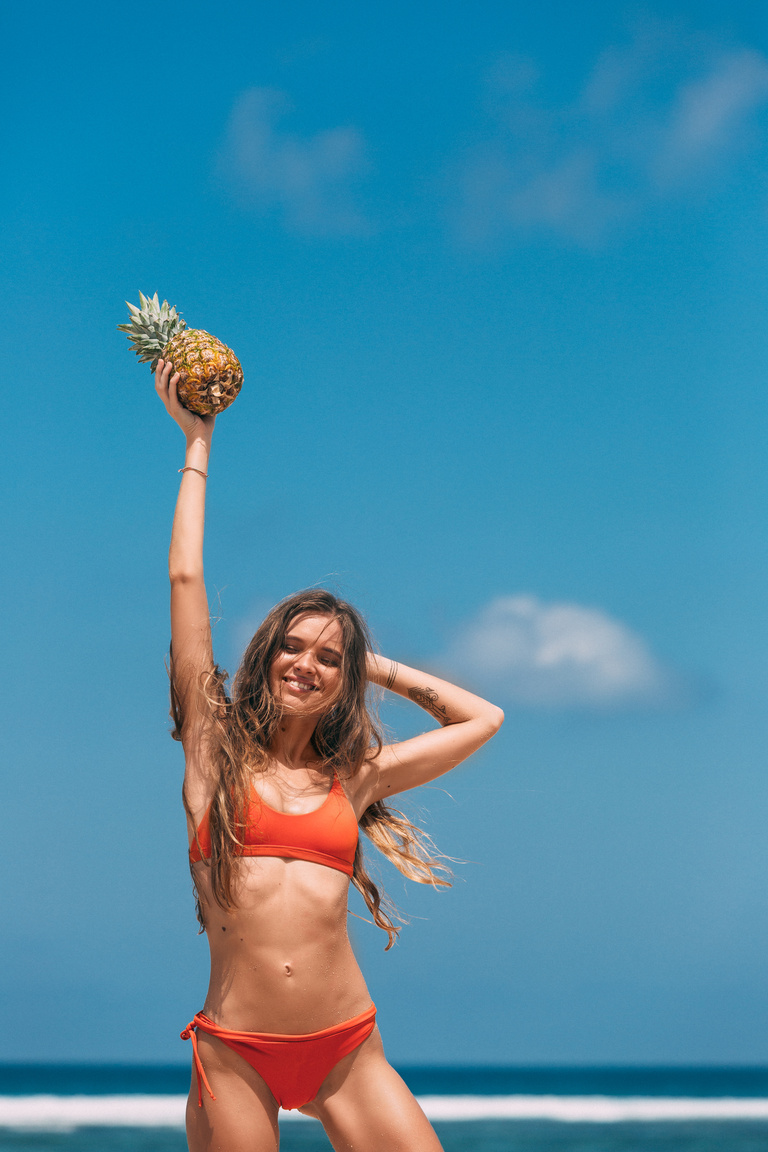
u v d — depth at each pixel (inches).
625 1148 1216.8
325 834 153.6
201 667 160.7
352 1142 151.7
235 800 151.9
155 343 182.7
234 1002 148.9
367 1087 153.3
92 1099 2094.0
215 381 171.9
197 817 155.8
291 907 149.7
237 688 163.8
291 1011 148.2
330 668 162.2
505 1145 1268.5
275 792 155.6
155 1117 1605.6
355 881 171.5
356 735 164.1
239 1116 147.7
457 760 175.0
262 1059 148.3
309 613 163.9
